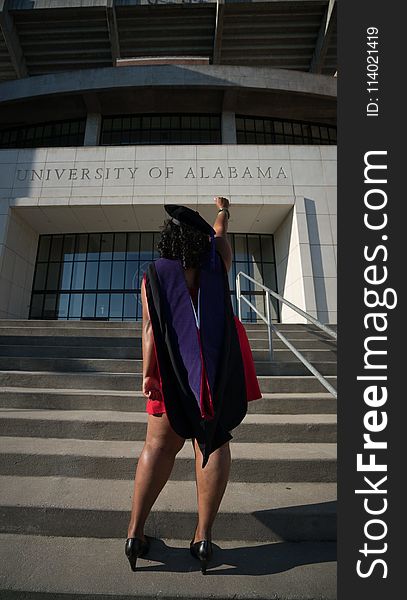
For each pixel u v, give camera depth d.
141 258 13.22
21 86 15.09
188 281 1.64
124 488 2.27
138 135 15.76
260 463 2.47
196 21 17.17
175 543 1.89
